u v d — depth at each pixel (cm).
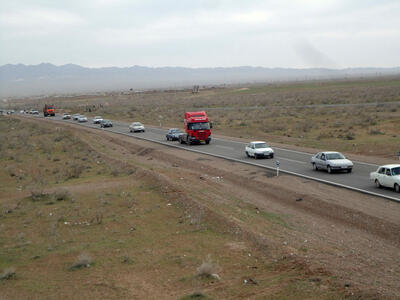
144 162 3678
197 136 4578
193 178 2709
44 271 1326
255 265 1293
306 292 1056
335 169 2703
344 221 1781
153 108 11162
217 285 1153
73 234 1708
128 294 1127
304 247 1430
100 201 2212
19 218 1981
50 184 2788
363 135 4444
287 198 2219
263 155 3466
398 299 973
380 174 2253
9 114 12600
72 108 13250
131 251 1476
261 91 15862
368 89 12156
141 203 2144
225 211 1884
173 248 1487
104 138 5734
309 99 10188
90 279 1241
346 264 1248
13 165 3703
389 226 1630
